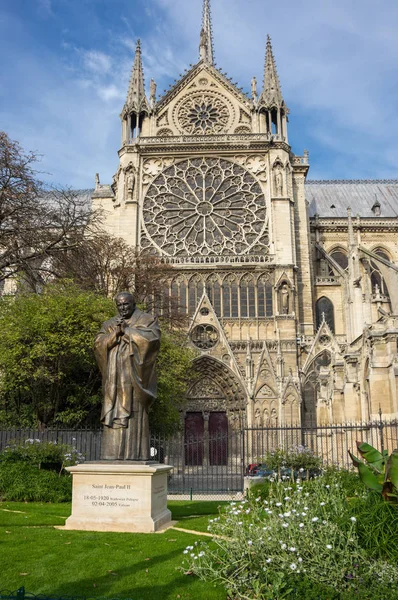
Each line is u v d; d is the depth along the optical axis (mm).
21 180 35188
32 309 35438
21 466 24062
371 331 38625
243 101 67438
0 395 37812
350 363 44094
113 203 64875
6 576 10289
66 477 23891
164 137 65000
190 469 53688
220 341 57000
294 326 57656
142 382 14820
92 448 31578
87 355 33938
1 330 34594
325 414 50438
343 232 75688
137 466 14258
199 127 66938
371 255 60688
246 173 64000
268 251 61312
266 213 62406
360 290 52719
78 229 42188
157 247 61625
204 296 58469
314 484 15820
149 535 13375
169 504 23484
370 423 33812
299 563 9508
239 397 55719
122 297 15203
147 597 9422
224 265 59781
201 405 57219
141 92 67750
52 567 10828
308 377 57188
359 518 10750
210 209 62906
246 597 9172
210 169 64375
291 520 10398
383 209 82750
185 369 47438
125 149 64312
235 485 38625
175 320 54781
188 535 13500
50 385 36531
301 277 62031
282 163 62969
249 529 10508
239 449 54219
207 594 9602
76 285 40719
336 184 89125
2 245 35812
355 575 9250
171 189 63969
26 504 20750
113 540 12836
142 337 14797
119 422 14695
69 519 14406
